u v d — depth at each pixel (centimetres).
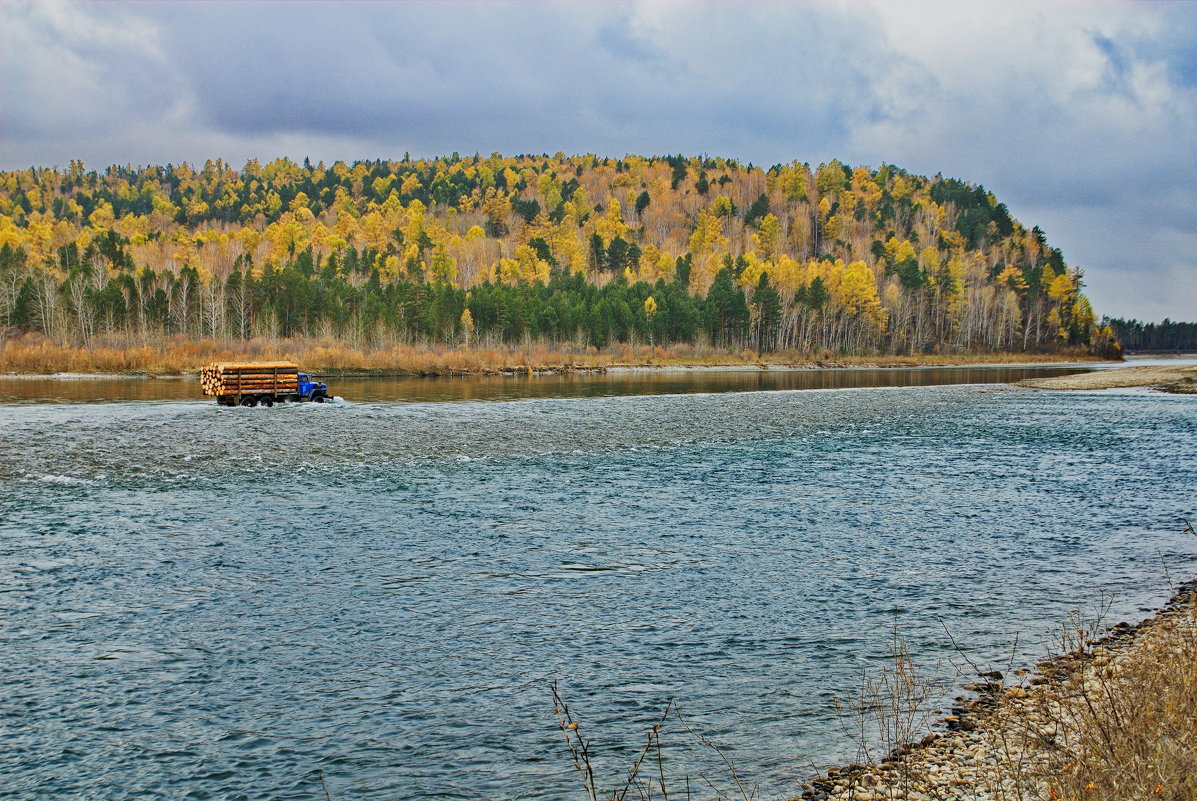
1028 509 2322
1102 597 1505
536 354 12762
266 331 12194
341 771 907
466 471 2955
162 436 3812
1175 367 12762
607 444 3706
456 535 1994
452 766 917
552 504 2373
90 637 1304
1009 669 1156
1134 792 704
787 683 1133
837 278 17750
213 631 1336
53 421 4375
